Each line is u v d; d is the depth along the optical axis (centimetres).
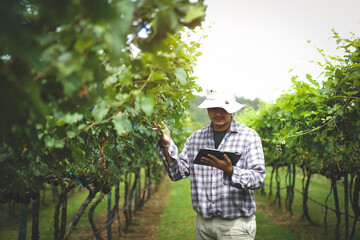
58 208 301
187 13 87
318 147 346
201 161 216
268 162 823
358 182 440
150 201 913
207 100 240
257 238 525
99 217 668
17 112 73
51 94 94
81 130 126
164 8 86
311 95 312
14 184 134
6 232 506
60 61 71
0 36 64
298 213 696
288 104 361
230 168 210
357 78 239
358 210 449
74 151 141
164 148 242
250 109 842
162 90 176
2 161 113
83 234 536
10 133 108
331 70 265
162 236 558
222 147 245
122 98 123
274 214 709
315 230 565
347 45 240
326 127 287
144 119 206
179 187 1177
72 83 76
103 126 158
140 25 95
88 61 80
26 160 140
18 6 121
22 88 71
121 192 958
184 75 121
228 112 229
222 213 231
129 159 280
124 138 227
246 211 231
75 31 77
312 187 1046
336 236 489
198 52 200
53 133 125
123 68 131
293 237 526
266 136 628
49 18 76
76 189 884
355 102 260
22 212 233
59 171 196
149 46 96
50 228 527
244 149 238
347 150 314
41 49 75
